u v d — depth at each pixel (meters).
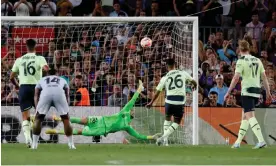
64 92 29.48
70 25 41.06
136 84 40.38
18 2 46.84
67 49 40.62
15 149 29.91
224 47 43.38
